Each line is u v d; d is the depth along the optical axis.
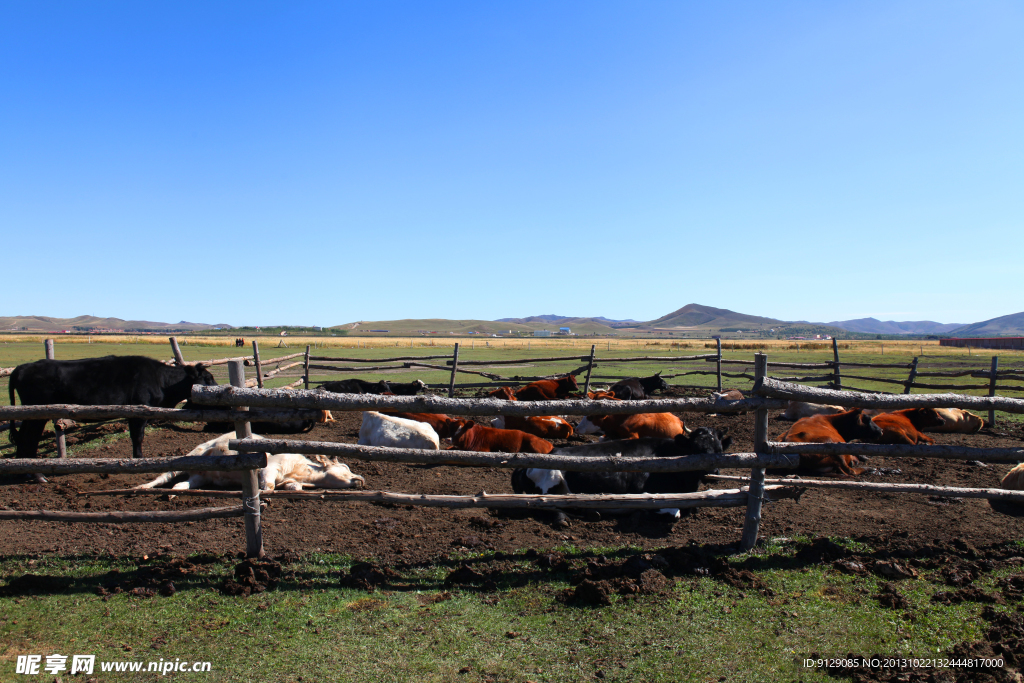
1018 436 9.37
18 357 28.12
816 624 3.30
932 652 3.01
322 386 11.34
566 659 2.99
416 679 2.82
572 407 4.13
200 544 4.50
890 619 3.35
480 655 3.02
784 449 4.39
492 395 12.12
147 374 7.59
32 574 3.78
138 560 4.17
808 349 60.00
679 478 5.49
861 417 7.63
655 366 29.12
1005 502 5.28
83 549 4.38
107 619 3.35
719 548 4.41
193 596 3.63
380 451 4.20
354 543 4.55
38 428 6.93
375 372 21.70
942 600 3.54
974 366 27.67
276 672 2.88
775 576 3.92
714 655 3.01
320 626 3.30
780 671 2.88
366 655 3.02
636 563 3.96
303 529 4.86
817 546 4.29
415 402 4.03
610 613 3.43
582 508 4.82
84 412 4.09
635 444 5.70
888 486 4.82
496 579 3.91
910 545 4.42
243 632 3.24
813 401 4.34
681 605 3.51
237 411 4.12
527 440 7.00
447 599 3.63
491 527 4.98
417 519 5.16
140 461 4.10
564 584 3.82
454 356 13.80
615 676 2.85
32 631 3.22
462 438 7.23
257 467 4.09
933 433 9.52
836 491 6.00
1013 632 3.16
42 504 5.57
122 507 5.49
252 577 3.79
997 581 3.80
